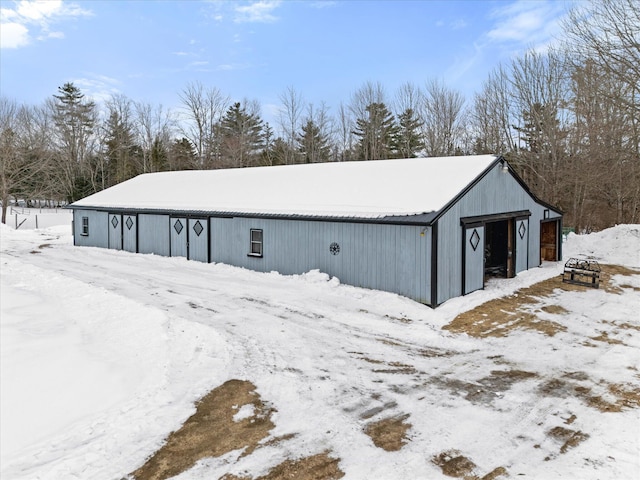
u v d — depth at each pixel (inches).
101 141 2137.1
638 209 1103.6
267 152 2011.6
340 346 342.0
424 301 464.1
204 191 819.4
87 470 182.5
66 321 381.4
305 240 573.3
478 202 541.3
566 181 1207.6
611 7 942.4
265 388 262.8
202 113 1983.3
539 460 193.2
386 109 1988.2
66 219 1643.7
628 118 1017.5
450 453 198.1
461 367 305.0
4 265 647.1
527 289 550.0
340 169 746.2
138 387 258.8
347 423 223.9
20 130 1893.5
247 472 182.2
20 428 213.0
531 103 1395.2
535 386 273.3
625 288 559.5
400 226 480.1
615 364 311.1
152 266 684.7
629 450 201.3
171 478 177.8
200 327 361.4
